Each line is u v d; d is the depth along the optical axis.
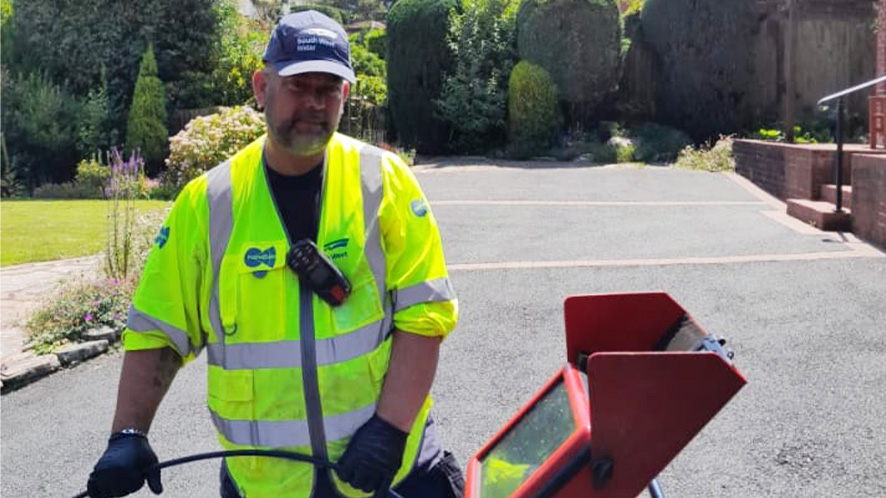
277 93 2.01
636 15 17.98
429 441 2.31
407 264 2.11
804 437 4.15
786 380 4.85
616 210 10.29
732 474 3.83
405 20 17.39
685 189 12.05
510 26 17.33
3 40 17.92
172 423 4.73
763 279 6.88
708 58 16.86
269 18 23.84
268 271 2.04
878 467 3.84
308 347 2.02
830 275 6.90
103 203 13.66
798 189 10.34
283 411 2.04
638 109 17.83
